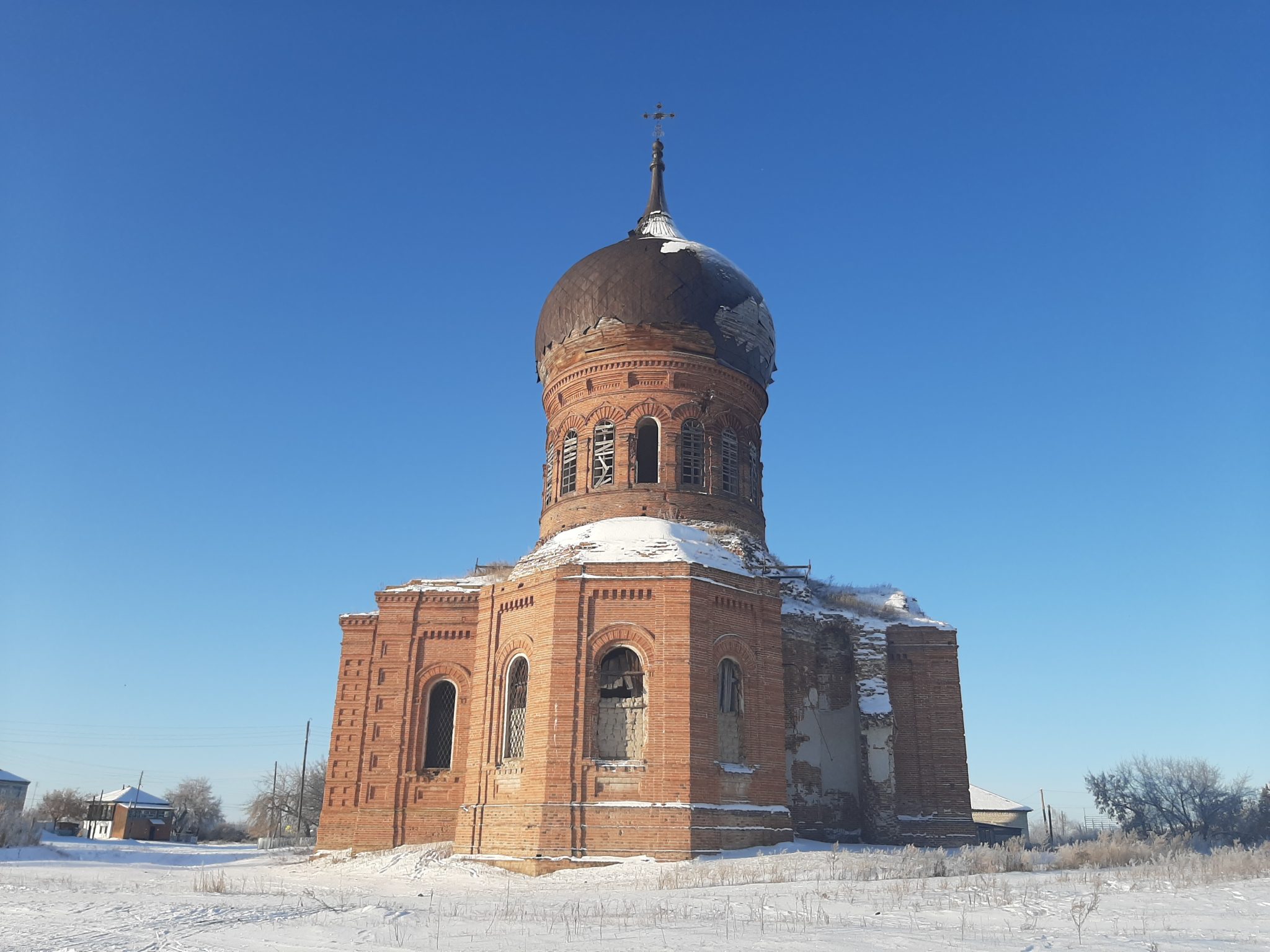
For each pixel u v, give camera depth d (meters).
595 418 33.59
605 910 17.00
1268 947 11.88
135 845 57.06
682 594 28.12
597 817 26.17
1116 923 13.95
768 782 28.47
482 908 18.14
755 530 34.09
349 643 36.22
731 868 23.03
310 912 17.06
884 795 31.77
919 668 34.66
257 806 102.38
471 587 35.81
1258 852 25.25
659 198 38.66
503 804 28.02
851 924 14.40
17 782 105.88
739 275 35.03
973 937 12.98
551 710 27.31
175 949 12.88
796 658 33.56
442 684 35.16
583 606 28.33
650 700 27.30
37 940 13.71
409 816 33.25
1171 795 76.38
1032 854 25.66
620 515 32.12
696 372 33.72
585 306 34.22
